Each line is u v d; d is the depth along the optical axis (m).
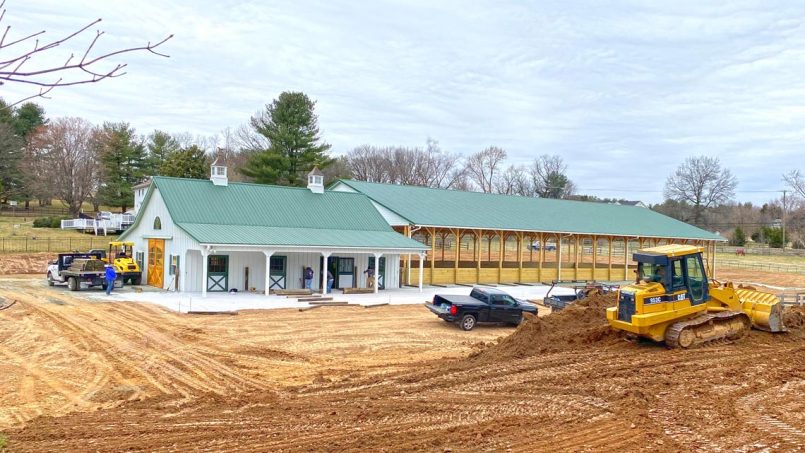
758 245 90.88
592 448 9.08
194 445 9.03
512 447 9.07
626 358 14.70
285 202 35.09
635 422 10.25
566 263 47.69
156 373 14.00
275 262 31.41
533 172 107.75
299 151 64.31
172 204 30.52
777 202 109.19
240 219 31.64
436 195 44.69
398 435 9.52
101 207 85.00
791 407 11.14
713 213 104.62
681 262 15.79
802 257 75.06
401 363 15.84
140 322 20.34
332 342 18.47
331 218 35.31
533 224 43.03
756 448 9.10
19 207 78.06
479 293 22.84
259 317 22.70
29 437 9.31
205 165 63.66
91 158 72.25
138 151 73.75
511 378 13.19
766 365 14.08
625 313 15.84
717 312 16.50
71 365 14.45
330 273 33.12
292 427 9.95
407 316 24.52
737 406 11.18
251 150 76.62
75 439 9.26
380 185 43.47
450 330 21.39
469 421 10.31
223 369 14.60
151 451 8.74
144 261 33.41
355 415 10.63
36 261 42.72
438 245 59.59
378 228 36.25
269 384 13.38
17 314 21.05
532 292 36.00
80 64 3.46
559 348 15.98
